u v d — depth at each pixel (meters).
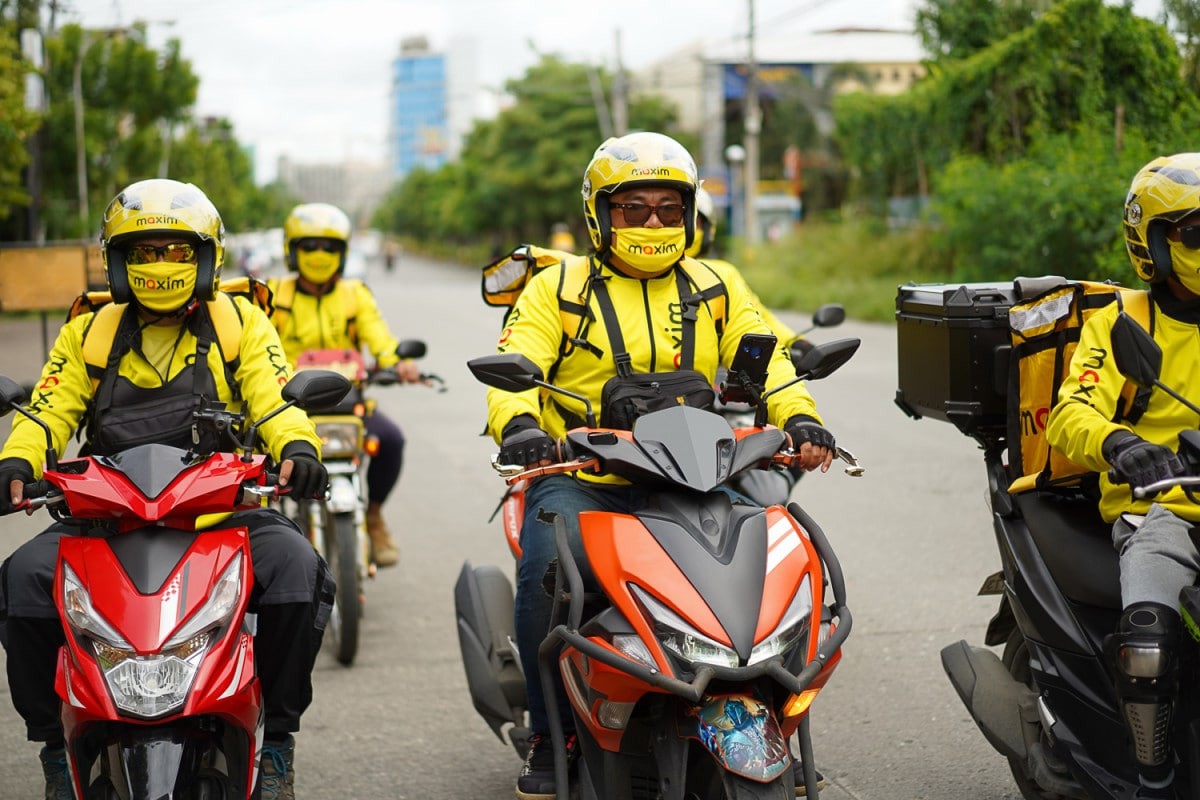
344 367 6.70
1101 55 21.25
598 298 4.35
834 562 3.74
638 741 3.70
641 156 4.20
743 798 3.23
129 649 3.46
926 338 4.62
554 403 4.43
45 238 32.81
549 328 4.35
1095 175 20.05
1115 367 3.79
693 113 61.44
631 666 3.39
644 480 3.72
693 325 4.38
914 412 4.88
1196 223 3.70
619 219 4.25
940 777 4.82
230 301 4.44
